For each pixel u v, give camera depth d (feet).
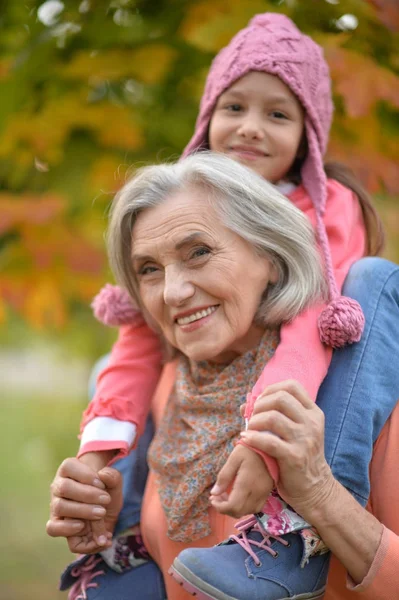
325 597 5.34
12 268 9.52
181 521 5.48
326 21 8.86
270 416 4.64
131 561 6.01
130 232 5.57
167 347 6.12
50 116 9.63
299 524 4.89
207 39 8.34
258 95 6.50
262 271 5.36
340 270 5.80
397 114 9.09
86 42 9.71
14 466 27.14
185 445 5.57
